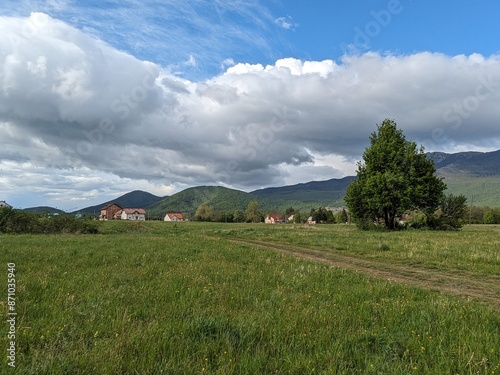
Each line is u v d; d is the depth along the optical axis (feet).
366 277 40.73
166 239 91.97
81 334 17.65
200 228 194.49
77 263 43.65
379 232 136.15
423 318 22.43
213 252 61.21
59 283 30.50
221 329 19.01
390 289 32.89
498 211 352.28
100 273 36.19
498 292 35.73
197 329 18.78
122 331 17.95
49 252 54.34
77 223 138.62
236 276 37.73
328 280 37.22
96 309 22.34
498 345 17.67
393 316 23.04
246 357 15.47
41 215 137.90
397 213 158.10
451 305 26.32
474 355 16.35
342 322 21.20
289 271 42.96
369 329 20.33
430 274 46.09
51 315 21.04
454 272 47.34
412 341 18.19
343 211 378.12
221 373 13.94
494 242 81.10
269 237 113.60
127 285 30.50
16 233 122.83
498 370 15.05
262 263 50.16
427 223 161.38
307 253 70.08
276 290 30.07
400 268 50.93
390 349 17.24
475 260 54.39
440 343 17.85
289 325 19.93
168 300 25.98
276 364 15.06
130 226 187.21
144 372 13.83
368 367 14.94
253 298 27.32
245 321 20.38
